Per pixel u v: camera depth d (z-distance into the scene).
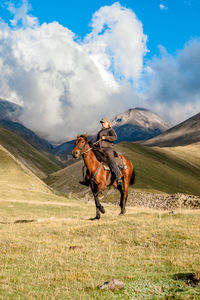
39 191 49.19
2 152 62.75
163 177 102.12
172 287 5.44
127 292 5.33
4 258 8.28
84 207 34.44
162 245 9.15
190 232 10.13
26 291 5.64
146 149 134.62
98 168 13.19
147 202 50.12
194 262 7.09
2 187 46.03
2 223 17.08
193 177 119.00
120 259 7.87
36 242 10.40
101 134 13.63
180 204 41.03
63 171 121.31
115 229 11.66
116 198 62.00
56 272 6.87
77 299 5.17
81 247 9.43
